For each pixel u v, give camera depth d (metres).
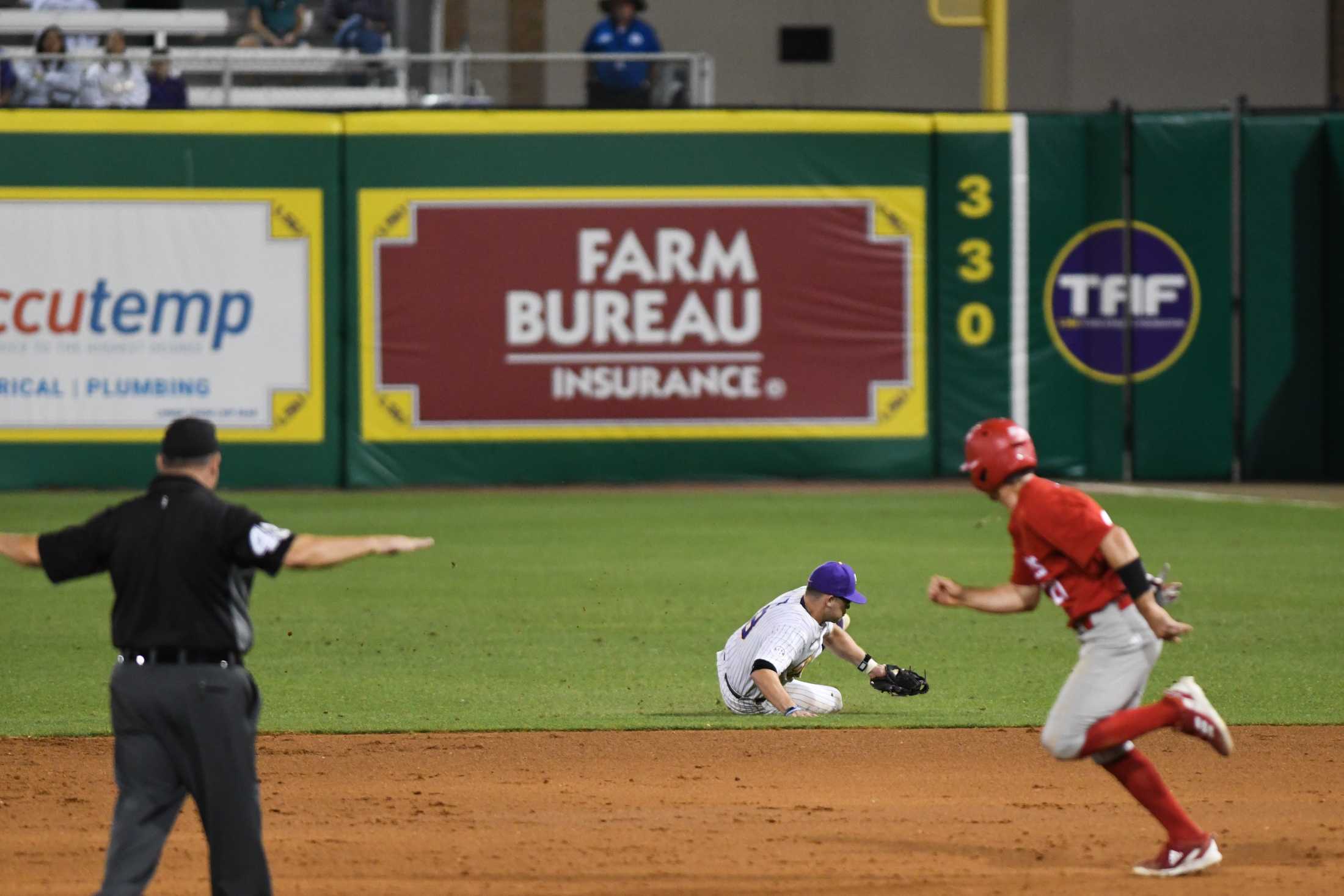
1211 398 89.69
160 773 21.62
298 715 39.00
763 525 75.62
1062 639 49.75
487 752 34.88
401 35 107.06
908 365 89.06
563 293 88.06
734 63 124.81
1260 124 88.94
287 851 27.06
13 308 85.88
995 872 25.84
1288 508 79.81
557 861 26.44
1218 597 56.34
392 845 27.44
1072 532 24.23
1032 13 124.62
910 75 125.50
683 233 88.19
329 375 87.62
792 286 88.56
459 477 88.38
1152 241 89.12
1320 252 89.44
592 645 48.75
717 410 88.88
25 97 92.25
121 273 86.25
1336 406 89.94
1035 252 88.94
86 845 27.48
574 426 88.62
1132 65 124.88
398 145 87.12
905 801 30.61
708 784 32.00
